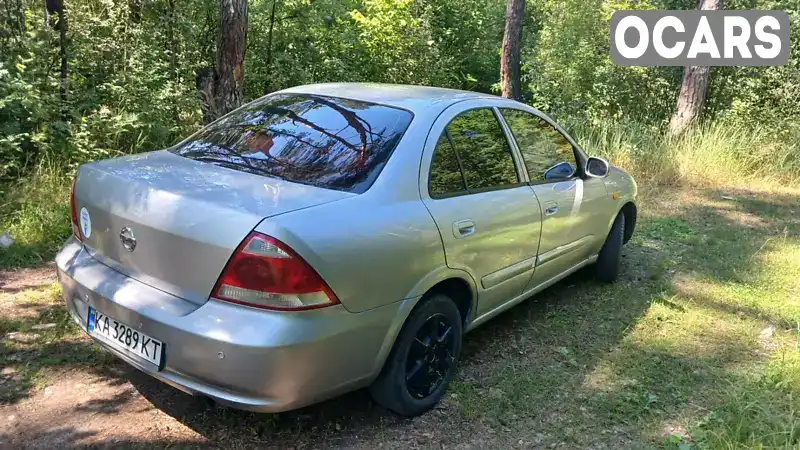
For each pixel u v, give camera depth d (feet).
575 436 10.00
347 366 8.41
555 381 11.63
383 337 8.84
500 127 12.18
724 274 18.04
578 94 38.68
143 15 26.58
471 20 55.83
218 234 7.71
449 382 10.69
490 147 11.66
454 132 10.84
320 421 9.78
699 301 15.99
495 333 13.51
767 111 33.76
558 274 14.05
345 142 9.91
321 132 10.23
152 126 23.20
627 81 36.88
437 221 9.62
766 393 11.35
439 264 9.62
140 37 25.26
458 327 10.47
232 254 7.61
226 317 7.60
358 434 9.57
